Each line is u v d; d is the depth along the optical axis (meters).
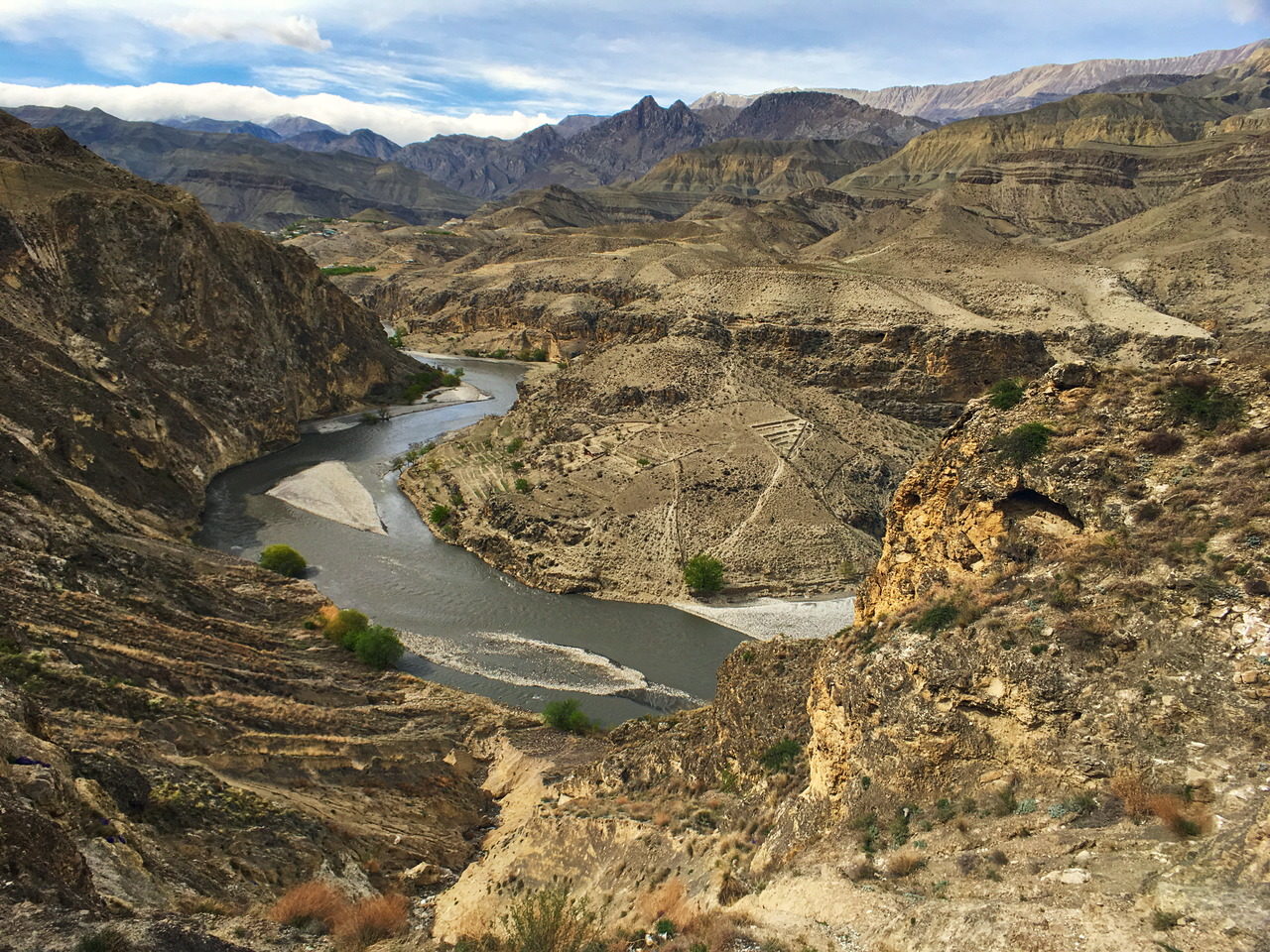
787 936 20.27
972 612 26.23
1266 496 24.31
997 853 19.98
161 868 25.16
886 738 25.03
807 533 83.06
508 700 59.66
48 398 87.38
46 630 41.09
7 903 17.56
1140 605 23.66
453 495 98.12
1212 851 17.09
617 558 81.94
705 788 34.81
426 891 33.12
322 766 40.31
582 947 23.61
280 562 79.12
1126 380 30.30
